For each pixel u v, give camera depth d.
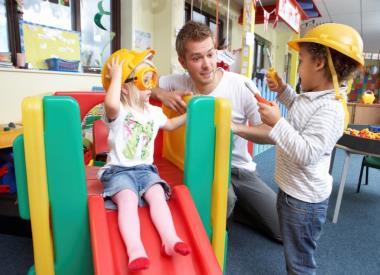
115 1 2.53
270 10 3.70
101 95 1.28
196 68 1.11
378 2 4.06
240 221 1.63
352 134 1.74
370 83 8.03
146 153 0.88
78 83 2.10
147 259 0.62
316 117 0.86
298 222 0.93
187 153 0.83
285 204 0.95
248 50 2.23
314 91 0.93
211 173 0.87
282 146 0.85
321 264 1.27
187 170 0.84
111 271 0.60
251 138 1.11
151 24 2.79
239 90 1.27
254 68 4.93
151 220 0.75
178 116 1.08
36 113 0.66
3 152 1.49
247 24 2.21
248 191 1.42
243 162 1.41
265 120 0.88
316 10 3.88
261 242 1.43
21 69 1.72
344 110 0.88
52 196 0.71
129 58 0.86
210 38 1.09
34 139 0.67
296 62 4.23
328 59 0.87
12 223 1.40
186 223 0.75
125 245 0.67
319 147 0.83
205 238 0.72
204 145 0.84
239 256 1.31
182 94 1.11
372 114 4.62
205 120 0.83
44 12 1.98
